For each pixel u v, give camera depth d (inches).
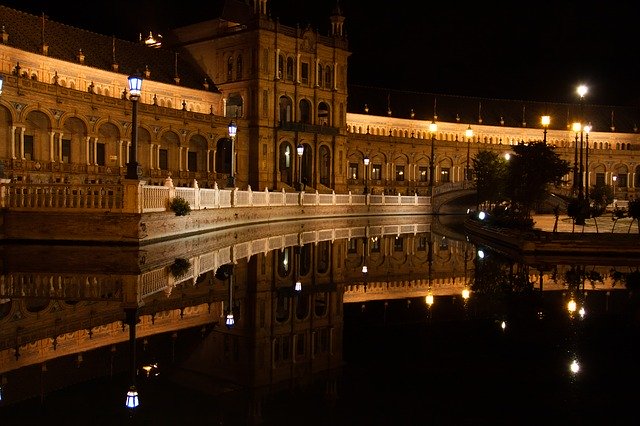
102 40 3031.5
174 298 696.4
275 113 3476.9
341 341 534.9
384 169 4333.2
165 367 434.9
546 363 464.8
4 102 2102.6
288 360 466.6
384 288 853.2
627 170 4931.1
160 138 2891.2
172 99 3250.5
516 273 1011.9
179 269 909.2
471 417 350.9
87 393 374.3
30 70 2472.9
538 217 2600.9
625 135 5128.0
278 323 604.7
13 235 1151.0
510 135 5027.1
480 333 567.8
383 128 4613.7
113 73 2854.3
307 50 3646.7
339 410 356.8
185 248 1181.1
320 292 804.0
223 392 385.4
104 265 899.4
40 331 522.9
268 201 2268.7
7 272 814.5
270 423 332.2
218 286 802.2
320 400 373.7
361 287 860.0
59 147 2353.6
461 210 3794.3
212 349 492.1
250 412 348.8
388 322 619.2
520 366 457.1
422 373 437.1
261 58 3388.3
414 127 4753.9
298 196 2568.9
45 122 2319.1
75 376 407.5
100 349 474.9
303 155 3720.5
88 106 2474.2
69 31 2844.5
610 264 1136.2
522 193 1774.1
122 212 1138.0
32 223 1147.9
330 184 3806.6
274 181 3467.0
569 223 2122.3
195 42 3639.3
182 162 3046.3
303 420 338.6
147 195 1203.2
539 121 5123.0
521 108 5191.9
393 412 355.6
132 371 419.5
